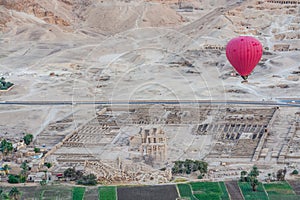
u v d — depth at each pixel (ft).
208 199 644.69
